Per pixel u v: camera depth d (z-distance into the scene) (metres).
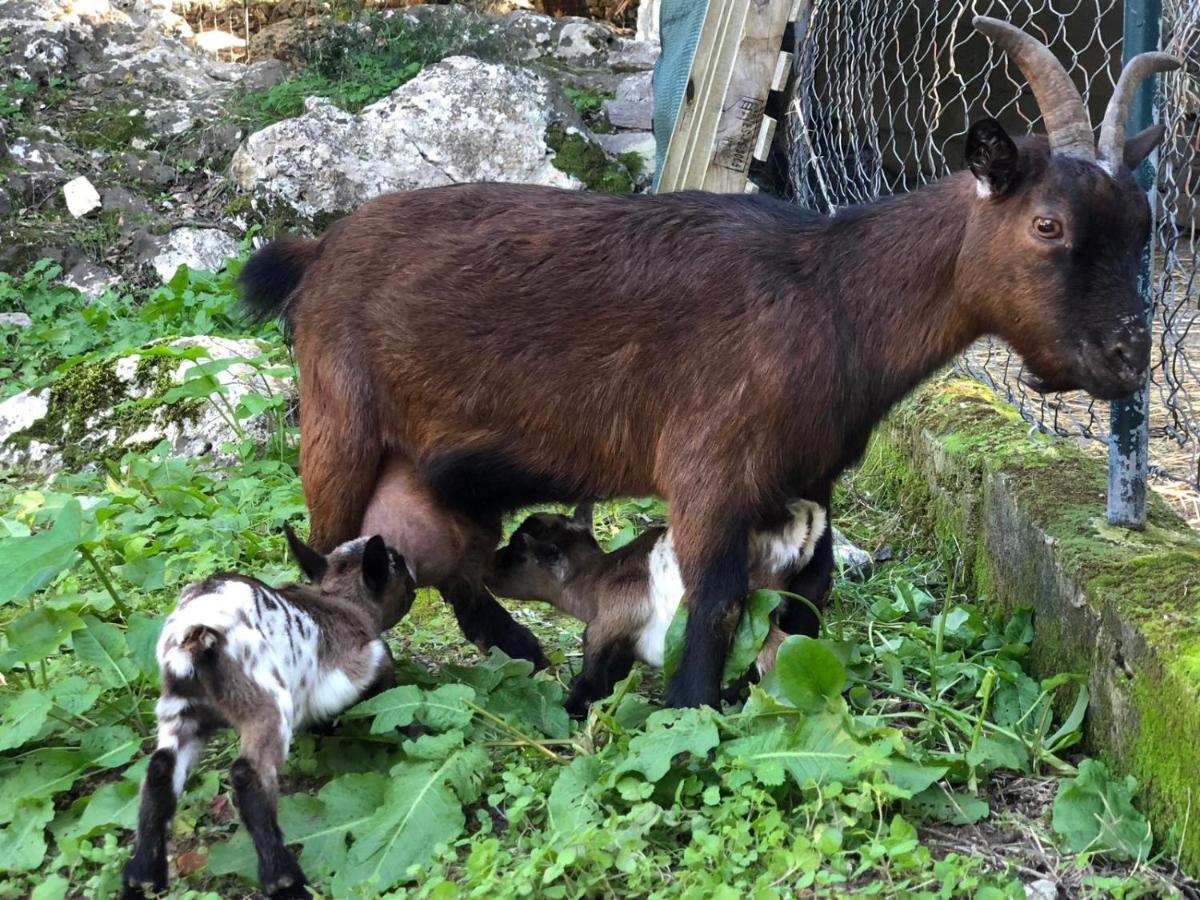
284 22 5.00
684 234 1.49
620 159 4.09
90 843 1.29
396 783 1.30
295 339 1.66
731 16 2.99
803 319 1.42
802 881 1.14
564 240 1.51
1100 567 1.47
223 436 2.54
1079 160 1.34
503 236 1.53
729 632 1.44
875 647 1.68
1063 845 1.26
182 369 2.66
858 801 1.24
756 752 1.32
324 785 1.40
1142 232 1.34
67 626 1.49
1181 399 2.19
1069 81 1.37
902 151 3.87
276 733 1.23
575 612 1.62
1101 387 1.34
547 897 1.15
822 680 1.35
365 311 1.58
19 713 1.40
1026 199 1.35
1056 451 1.88
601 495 1.56
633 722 1.47
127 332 3.23
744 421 1.43
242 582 1.31
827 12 2.78
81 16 4.66
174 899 1.18
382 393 1.59
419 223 1.58
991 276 1.38
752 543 1.49
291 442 2.55
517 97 3.93
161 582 1.62
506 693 1.49
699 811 1.29
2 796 1.36
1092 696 1.42
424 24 4.64
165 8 5.06
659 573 1.50
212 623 1.23
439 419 1.57
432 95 3.89
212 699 1.23
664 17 3.42
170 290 3.31
